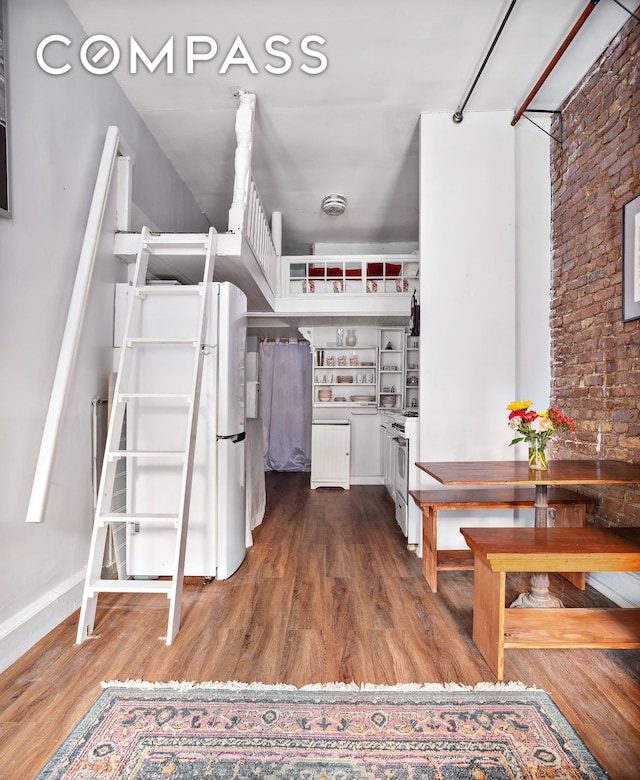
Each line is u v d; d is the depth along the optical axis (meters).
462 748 1.49
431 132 3.43
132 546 2.85
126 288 3.04
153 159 3.81
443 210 3.39
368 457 6.24
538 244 3.47
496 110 3.41
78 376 2.61
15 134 2.09
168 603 2.56
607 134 2.78
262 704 1.70
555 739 1.53
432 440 3.35
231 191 4.88
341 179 4.59
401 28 2.67
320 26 2.66
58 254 2.42
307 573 3.01
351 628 2.28
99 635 2.21
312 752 1.48
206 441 2.86
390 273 5.63
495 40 2.62
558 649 2.08
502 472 2.54
